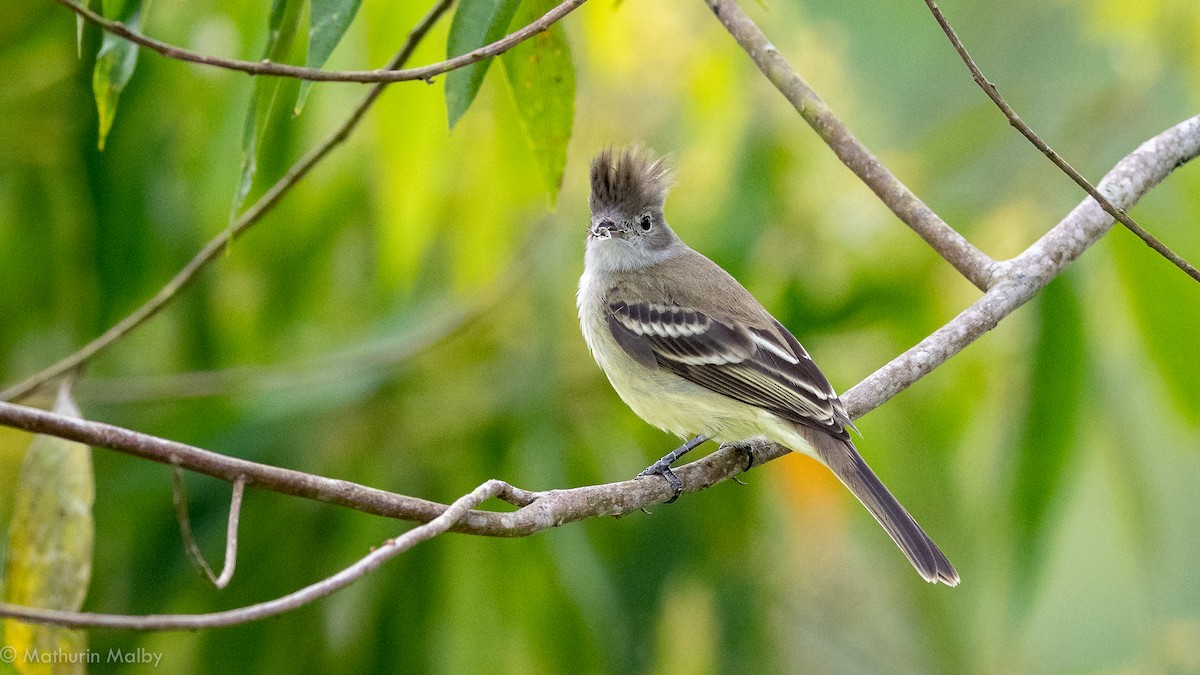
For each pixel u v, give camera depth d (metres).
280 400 10.66
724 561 11.32
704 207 11.12
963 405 11.27
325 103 10.56
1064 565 14.58
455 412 11.12
